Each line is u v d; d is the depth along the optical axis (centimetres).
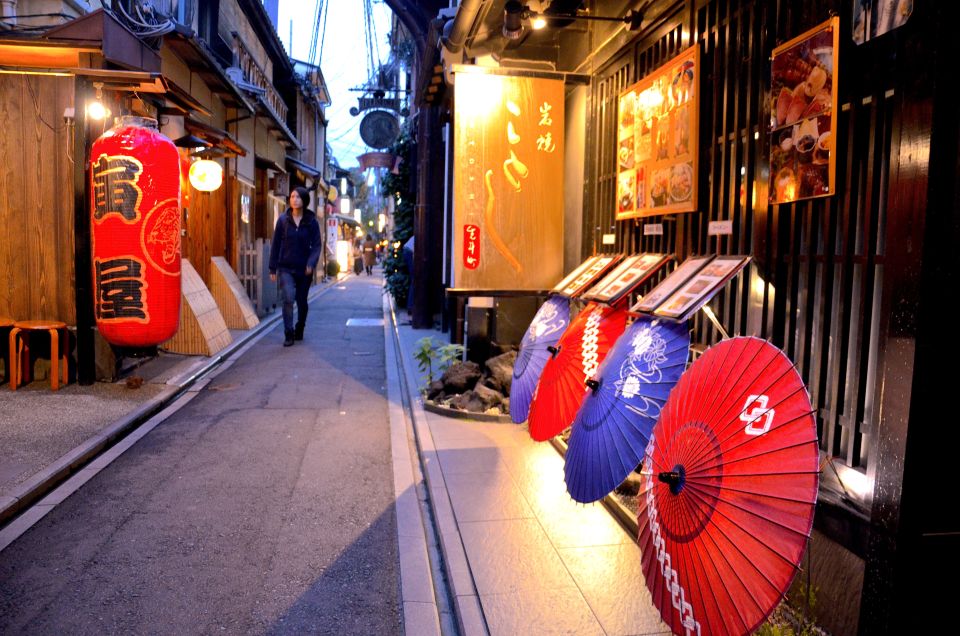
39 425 677
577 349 502
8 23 889
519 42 803
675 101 504
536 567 402
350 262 4925
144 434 698
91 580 400
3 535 457
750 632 225
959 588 222
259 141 1933
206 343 1092
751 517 234
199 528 476
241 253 1666
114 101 854
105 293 740
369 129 2072
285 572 417
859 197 332
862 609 236
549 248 662
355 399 878
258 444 674
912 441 217
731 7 450
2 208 834
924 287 214
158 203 737
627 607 360
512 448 631
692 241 495
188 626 356
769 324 392
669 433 292
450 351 882
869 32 305
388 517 504
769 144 394
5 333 843
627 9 609
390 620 369
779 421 238
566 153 802
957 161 211
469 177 649
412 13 1341
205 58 1235
